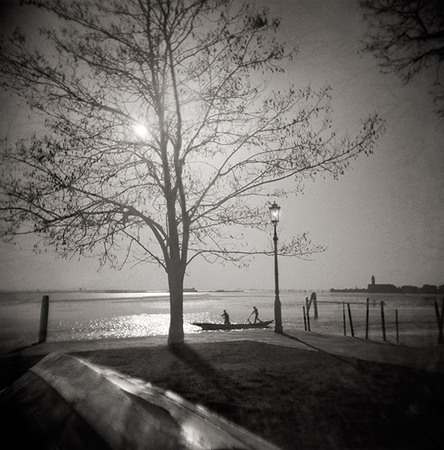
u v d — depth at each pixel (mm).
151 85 11289
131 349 9797
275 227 15641
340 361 7566
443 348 9734
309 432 3529
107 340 13820
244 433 2521
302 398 4707
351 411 4172
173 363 7383
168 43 10648
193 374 6219
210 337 13680
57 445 2863
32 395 4094
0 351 11359
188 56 11180
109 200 10750
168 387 5207
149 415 2664
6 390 4840
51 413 3422
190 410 2832
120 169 10906
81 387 3680
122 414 2801
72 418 3129
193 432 2357
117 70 10711
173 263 11570
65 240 9984
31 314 41688
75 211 10234
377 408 4262
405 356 8281
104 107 10609
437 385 5266
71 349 11539
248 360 7836
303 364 7223
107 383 3496
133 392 3152
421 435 3438
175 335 11188
